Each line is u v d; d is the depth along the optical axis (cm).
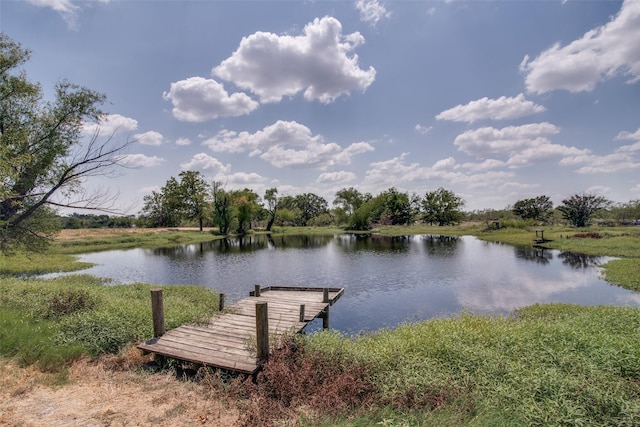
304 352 706
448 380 565
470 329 896
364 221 8206
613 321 945
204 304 1354
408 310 1479
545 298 1641
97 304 1033
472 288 1875
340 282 2073
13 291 1158
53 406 528
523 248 3766
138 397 573
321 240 5344
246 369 633
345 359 652
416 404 502
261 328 673
